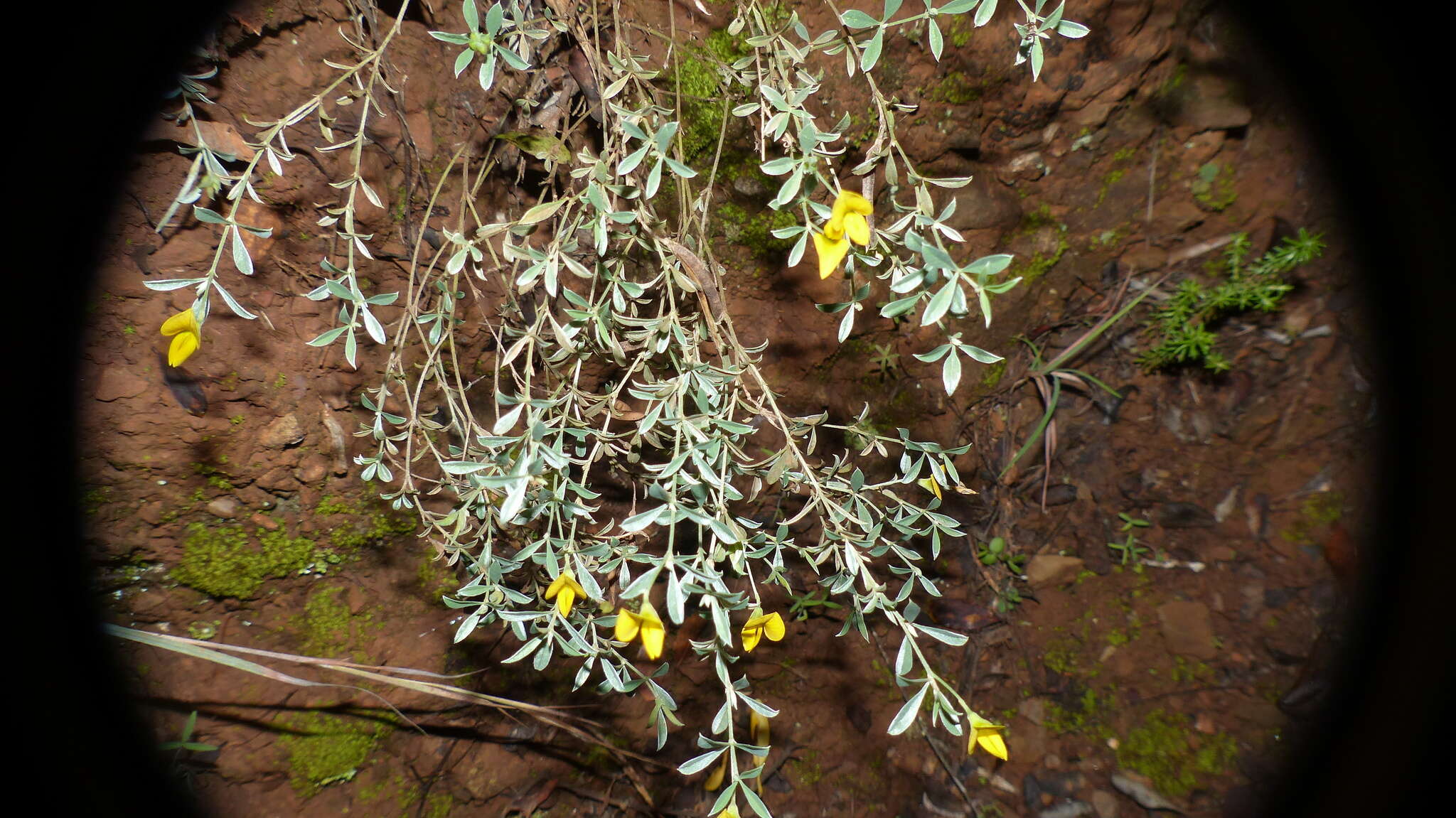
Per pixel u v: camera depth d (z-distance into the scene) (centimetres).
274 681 29
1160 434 38
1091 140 34
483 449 25
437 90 28
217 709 28
